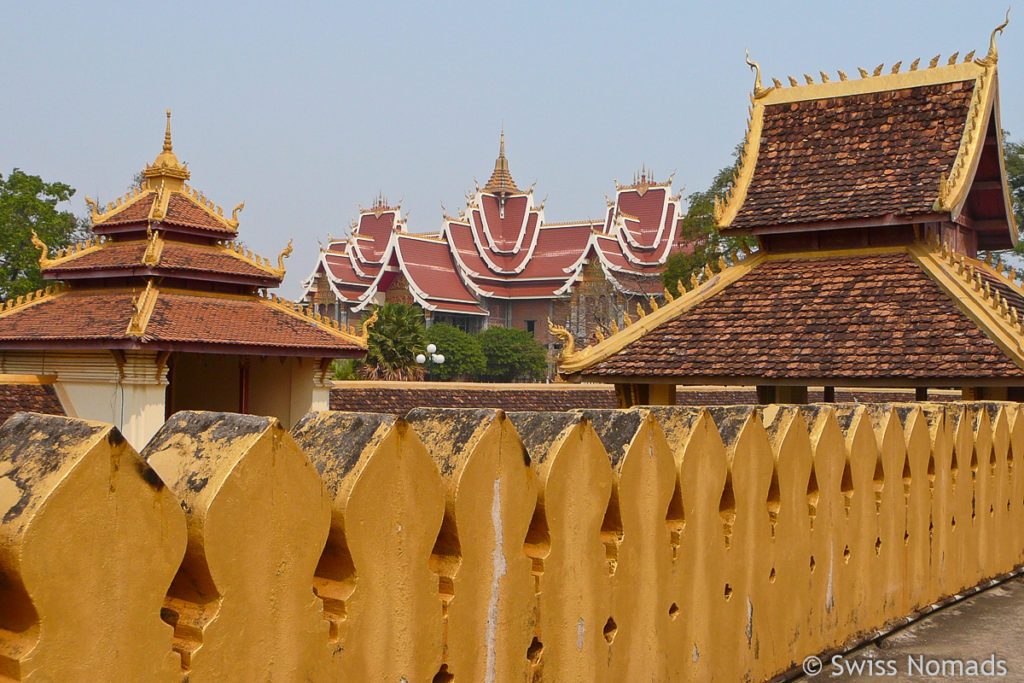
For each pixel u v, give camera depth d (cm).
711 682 623
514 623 484
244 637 369
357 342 2923
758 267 1520
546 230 9412
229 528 362
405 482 430
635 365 1416
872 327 1332
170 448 390
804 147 1579
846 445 772
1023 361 1203
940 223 1502
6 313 2750
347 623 406
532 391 3234
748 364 1338
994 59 1488
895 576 836
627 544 555
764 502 673
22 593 307
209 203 2881
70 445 327
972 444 989
